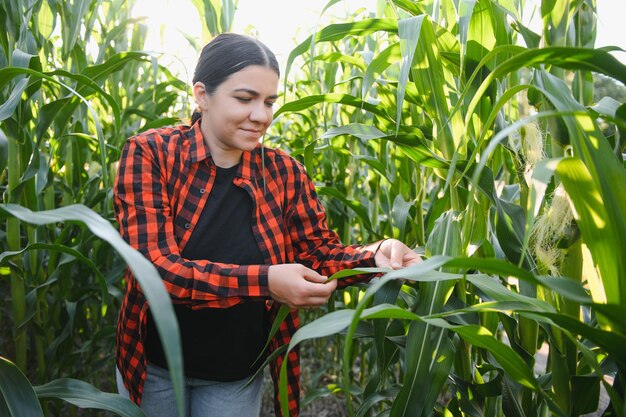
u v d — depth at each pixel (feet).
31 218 1.85
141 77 8.39
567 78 2.96
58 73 3.59
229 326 3.99
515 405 3.26
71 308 5.76
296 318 4.28
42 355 5.50
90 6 6.23
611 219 2.04
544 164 1.96
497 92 3.41
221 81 3.47
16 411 2.77
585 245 2.37
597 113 2.27
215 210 3.81
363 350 6.74
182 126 4.03
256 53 3.45
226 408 4.10
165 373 4.02
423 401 2.99
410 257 3.66
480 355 4.00
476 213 3.34
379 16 4.51
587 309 3.91
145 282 1.45
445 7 3.74
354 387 5.95
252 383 4.22
